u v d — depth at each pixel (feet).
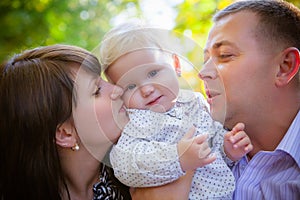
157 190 4.89
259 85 5.31
